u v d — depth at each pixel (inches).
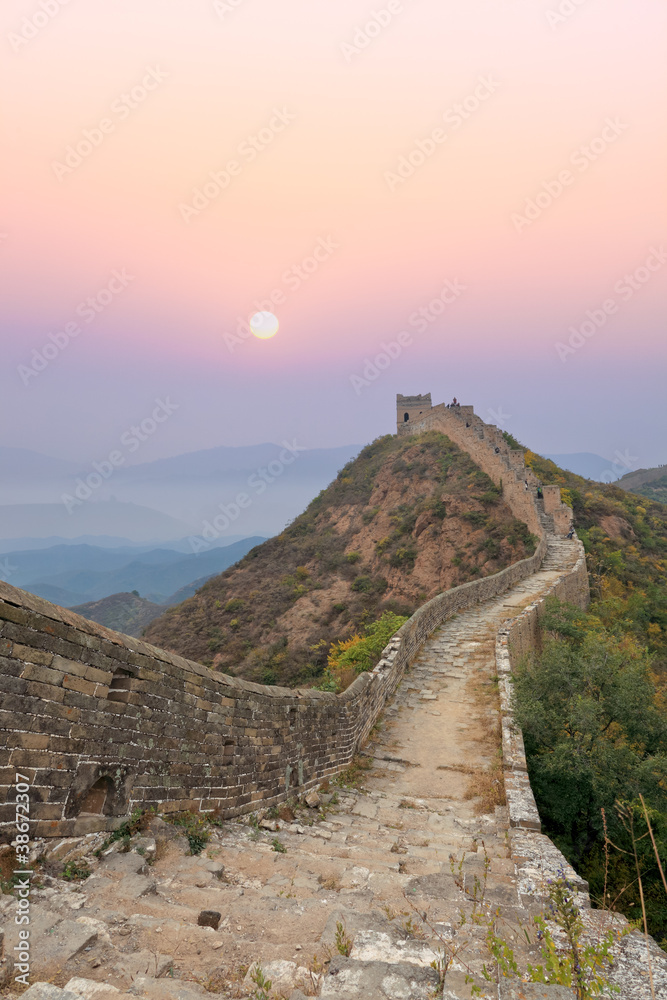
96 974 114.0
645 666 436.8
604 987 120.6
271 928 149.3
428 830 304.0
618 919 156.5
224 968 124.1
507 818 315.6
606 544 1537.9
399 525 2016.5
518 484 1654.8
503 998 111.7
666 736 393.4
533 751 406.0
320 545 2276.1
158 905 154.3
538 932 149.3
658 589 1336.1
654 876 329.7
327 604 1868.8
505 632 654.5
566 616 827.4
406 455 2443.4
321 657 1579.7
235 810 272.5
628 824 336.2
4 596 155.1
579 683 421.1
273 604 1978.3
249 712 289.0
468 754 418.9
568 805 353.4
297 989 115.4
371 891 189.0
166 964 121.3
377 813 333.1
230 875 195.0
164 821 212.5
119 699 199.5
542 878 209.0
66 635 174.7
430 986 114.6
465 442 2210.9
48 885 153.9
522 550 1483.8
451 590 852.6
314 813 326.3
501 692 493.0
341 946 132.6
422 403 3137.3
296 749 339.9
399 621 887.7
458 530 1752.0
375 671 519.5
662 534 1812.3
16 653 158.2
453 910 172.2
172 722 226.8
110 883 163.0
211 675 256.1
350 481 2748.5
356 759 421.4
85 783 181.0
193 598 2253.9
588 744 383.9
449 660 645.9
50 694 169.0
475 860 245.3
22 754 159.5
